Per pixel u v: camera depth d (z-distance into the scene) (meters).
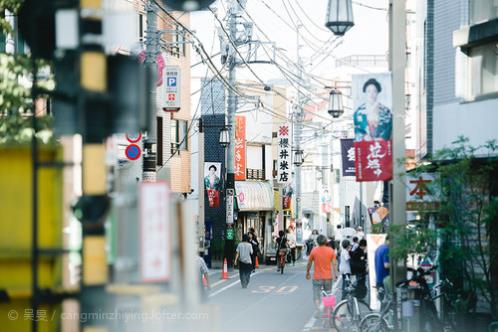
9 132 22.97
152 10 46.50
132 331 11.80
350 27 33.91
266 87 83.31
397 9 32.66
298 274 86.50
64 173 12.32
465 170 30.75
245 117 113.12
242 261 65.56
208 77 107.44
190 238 12.16
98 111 11.23
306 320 43.53
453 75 40.69
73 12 11.33
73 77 11.66
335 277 41.75
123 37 11.45
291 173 127.75
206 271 40.31
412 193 33.06
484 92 38.62
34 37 11.96
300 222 135.88
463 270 33.12
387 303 33.72
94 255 11.16
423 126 49.34
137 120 11.48
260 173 124.38
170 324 12.04
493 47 38.00
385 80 32.62
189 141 89.06
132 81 11.54
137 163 57.31
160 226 11.38
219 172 92.81
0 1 25.91
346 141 62.97
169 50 80.25
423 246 30.80
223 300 55.59
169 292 11.92
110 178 13.04
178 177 85.56
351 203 163.12
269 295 59.72
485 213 31.61
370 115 32.62
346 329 38.25
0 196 12.34
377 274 36.94
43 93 11.90
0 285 12.27
